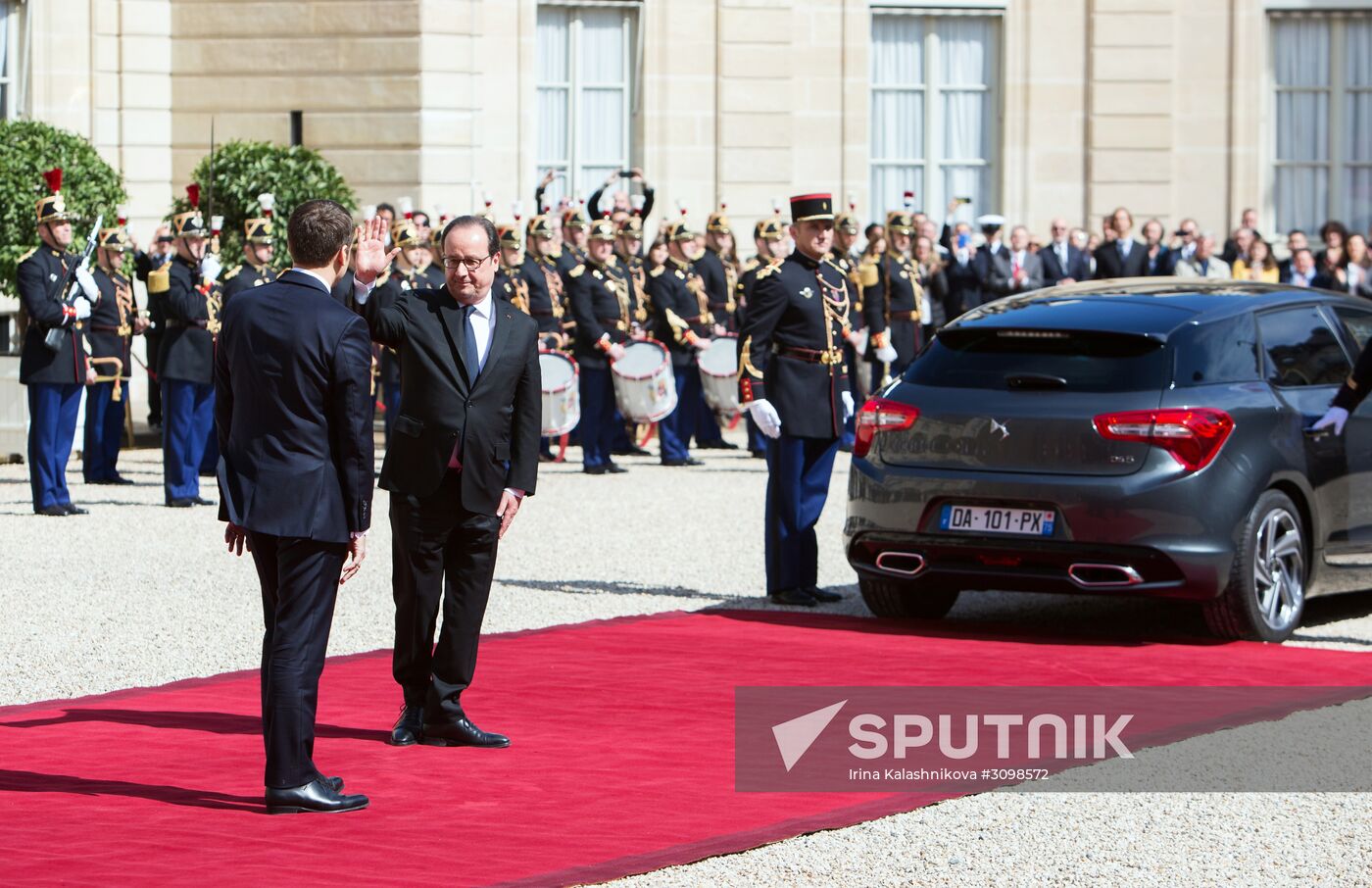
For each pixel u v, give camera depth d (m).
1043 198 34.66
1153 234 31.36
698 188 33.12
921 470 13.96
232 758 10.16
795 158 33.78
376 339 10.48
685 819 9.08
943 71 34.66
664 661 12.82
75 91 31.36
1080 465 13.47
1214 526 13.35
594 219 27.80
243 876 8.05
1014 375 13.84
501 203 31.88
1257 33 34.88
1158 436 13.32
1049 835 8.95
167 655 13.02
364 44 30.75
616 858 8.42
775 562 15.23
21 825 8.81
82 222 26.59
